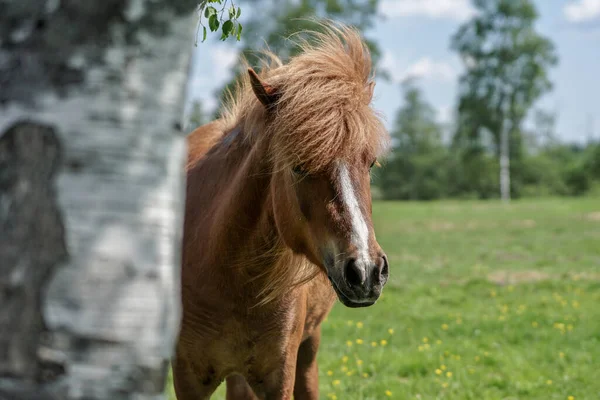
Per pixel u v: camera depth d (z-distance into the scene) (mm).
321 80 3092
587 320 8250
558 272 12164
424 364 6375
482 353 6723
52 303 1484
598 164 59188
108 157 1515
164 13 1577
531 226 20891
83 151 1501
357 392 5645
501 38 44688
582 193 59812
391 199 70688
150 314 1557
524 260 13711
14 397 1483
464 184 67125
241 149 3613
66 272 1489
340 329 7828
